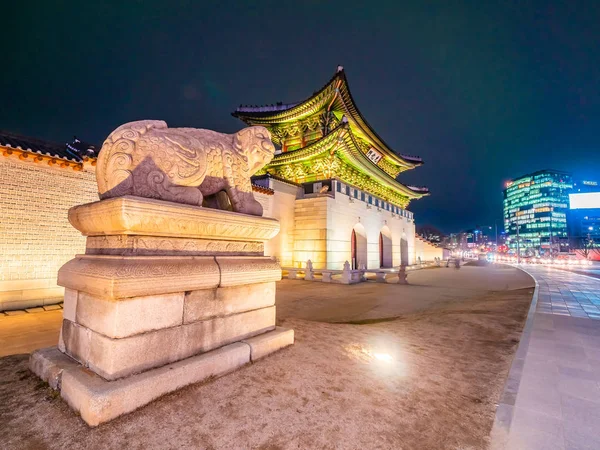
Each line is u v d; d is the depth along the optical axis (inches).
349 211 922.1
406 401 122.5
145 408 103.2
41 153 367.9
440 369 159.5
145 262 116.2
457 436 101.0
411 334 228.2
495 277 813.2
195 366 121.3
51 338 244.5
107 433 90.6
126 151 127.4
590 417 113.3
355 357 166.9
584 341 213.5
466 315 305.7
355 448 91.9
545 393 132.6
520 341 213.3
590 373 155.4
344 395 123.5
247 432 96.3
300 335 200.1
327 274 676.7
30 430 92.0
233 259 153.2
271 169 1005.2
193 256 135.3
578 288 534.3
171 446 87.9
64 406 104.1
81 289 120.3
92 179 420.2
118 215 112.8
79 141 441.4
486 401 126.8
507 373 157.6
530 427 106.1
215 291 141.6
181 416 101.3
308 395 121.4
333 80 810.8
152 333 115.9
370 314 348.2
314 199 832.9
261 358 151.8
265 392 121.0
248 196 173.9
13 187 355.6
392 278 790.5
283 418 104.9
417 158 1460.4
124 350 107.2
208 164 155.9
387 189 1266.0
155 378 108.1
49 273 375.2
